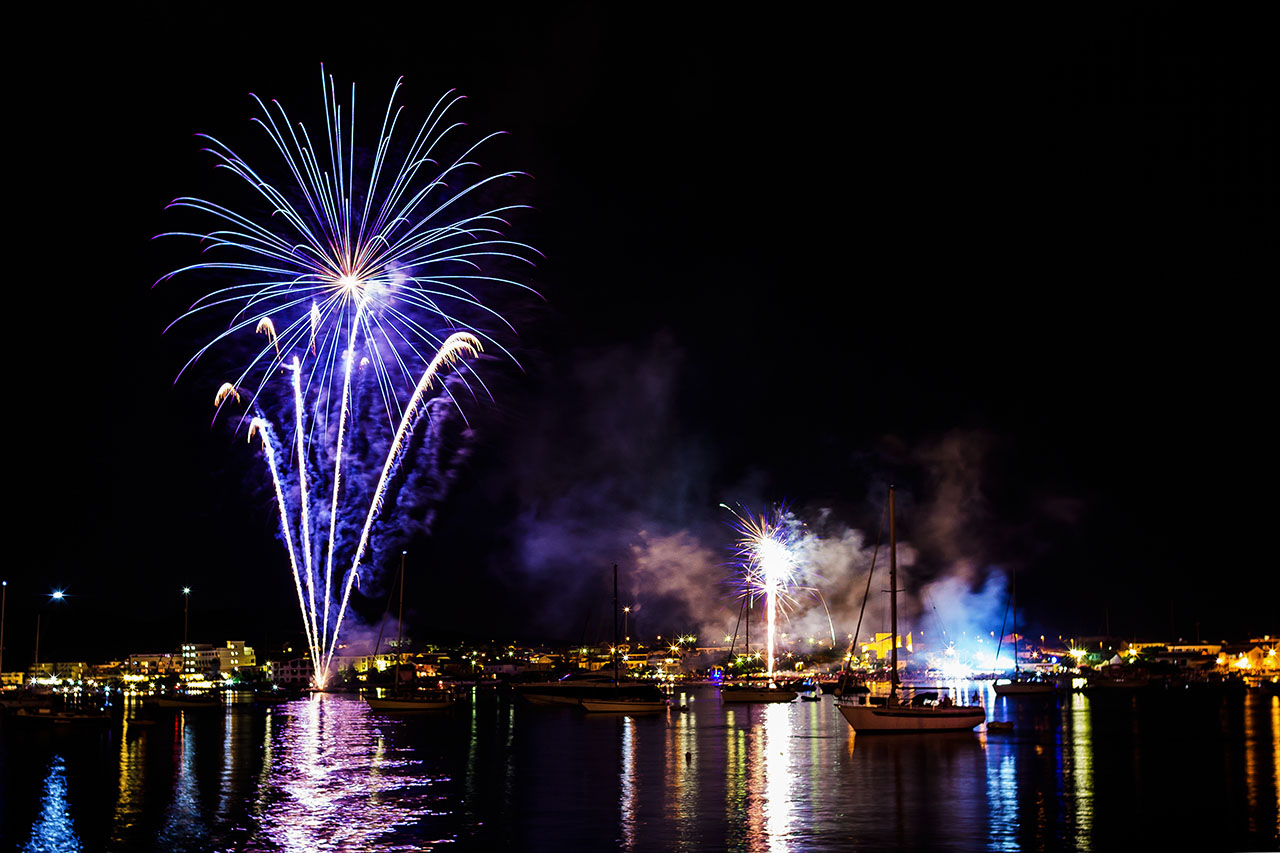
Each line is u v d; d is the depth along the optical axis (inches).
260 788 2193.7
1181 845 1558.8
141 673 7736.2
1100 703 5364.2
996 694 6451.8
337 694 7293.3
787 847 1553.9
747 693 5974.4
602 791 2103.8
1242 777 2223.2
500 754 2856.8
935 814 1804.9
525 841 1611.7
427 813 1862.7
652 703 4918.8
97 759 2783.0
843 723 4069.9
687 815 1815.9
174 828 1755.7
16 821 1828.2
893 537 3540.8
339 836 1669.5
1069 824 1707.7
